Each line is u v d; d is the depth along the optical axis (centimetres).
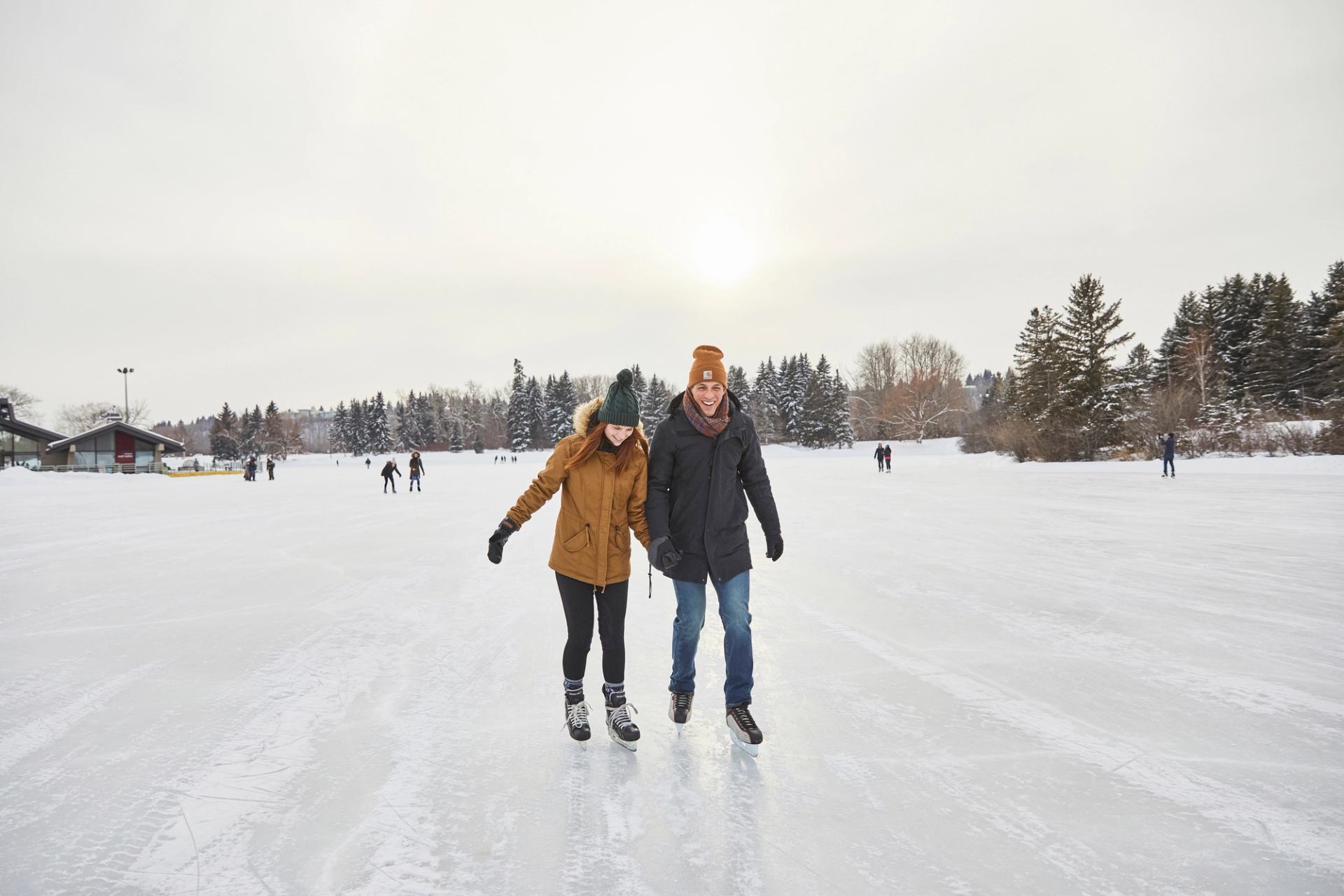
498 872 189
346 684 349
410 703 323
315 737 283
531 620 483
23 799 232
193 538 948
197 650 409
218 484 2841
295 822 217
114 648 412
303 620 483
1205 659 382
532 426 9081
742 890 180
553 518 1244
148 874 189
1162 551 752
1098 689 336
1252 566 662
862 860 194
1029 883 183
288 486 2566
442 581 627
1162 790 236
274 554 800
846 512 1205
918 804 227
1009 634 436
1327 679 348
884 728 291
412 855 198
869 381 9006
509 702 324
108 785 242
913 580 609
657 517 279
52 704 321
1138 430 3053
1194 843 203
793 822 216
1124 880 184
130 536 973
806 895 178
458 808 225
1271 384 4372
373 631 451
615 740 278
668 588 599
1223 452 2683
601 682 353
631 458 287
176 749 271
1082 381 3506
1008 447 3684
